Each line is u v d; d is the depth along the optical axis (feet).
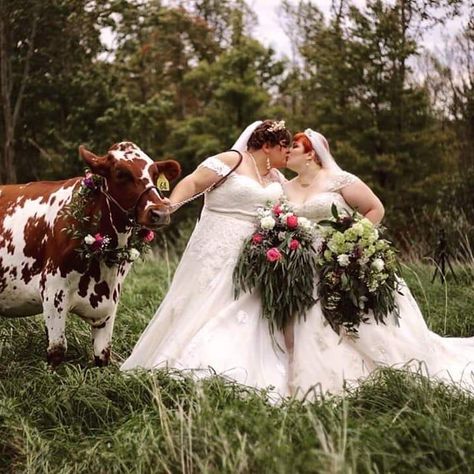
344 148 69.51
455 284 28.07
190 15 102.68
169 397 14.79
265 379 17.21
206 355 17.01
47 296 17.69
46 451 13.75
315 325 17.54
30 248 18.06
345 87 71.10
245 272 17.83
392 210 64.18
